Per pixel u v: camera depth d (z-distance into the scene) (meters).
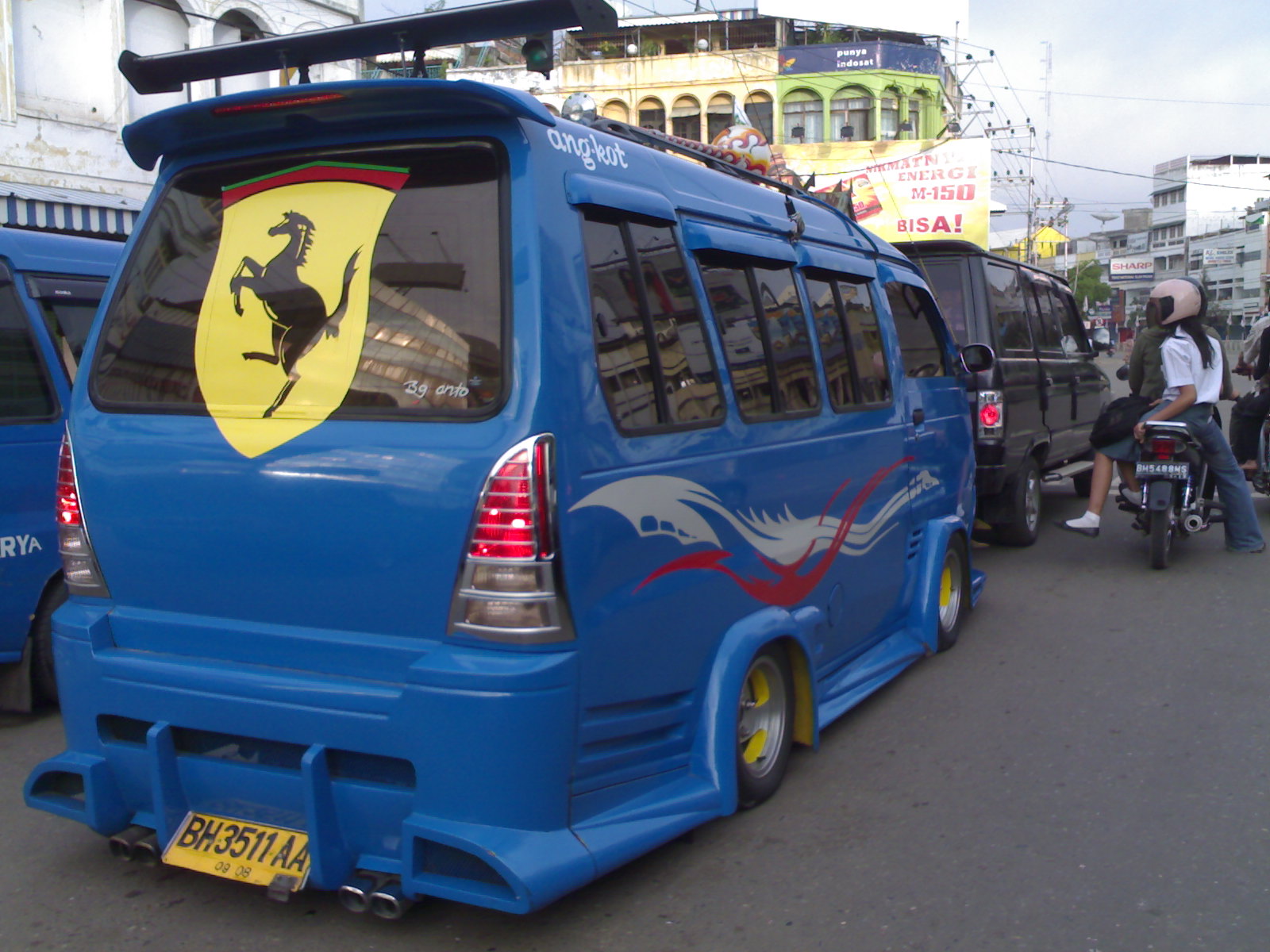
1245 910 3.26
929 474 5.82
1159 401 7.97
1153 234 110.06
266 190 3.24
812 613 4.31
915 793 4.17
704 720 3.54
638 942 3.09
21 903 3.32
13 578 4.88
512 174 2.96
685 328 3.57
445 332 2.95
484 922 3.21
